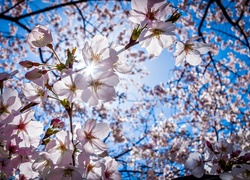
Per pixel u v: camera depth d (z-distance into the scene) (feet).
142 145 4.29
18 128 0.80
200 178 1.32
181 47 0.91
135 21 0.75
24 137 0.81
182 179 1.36
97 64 0.71
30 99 0.81
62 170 0.73
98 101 0.72
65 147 0.73
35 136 0.83
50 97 0.79
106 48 0.72
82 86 0.69
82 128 0.75
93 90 0.71
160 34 0.75
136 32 0.75
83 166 0.72
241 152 1.30
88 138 0.74
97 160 0.75
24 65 0.77
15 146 0.81
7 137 0.79
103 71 0.71
